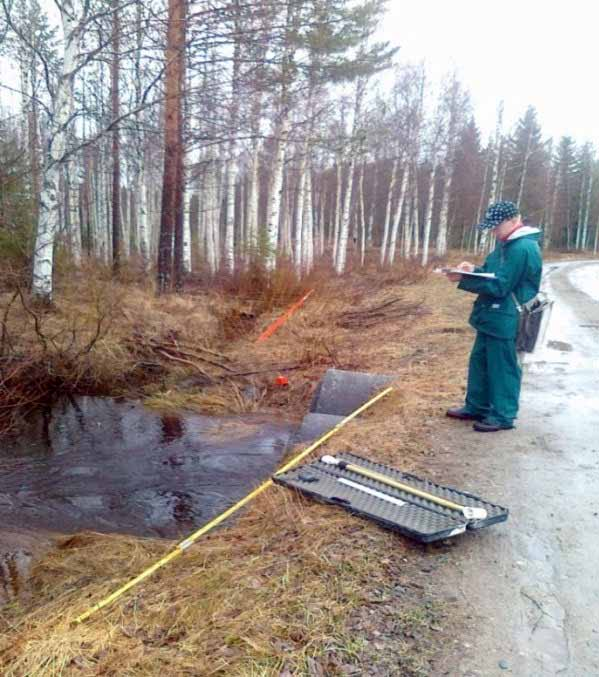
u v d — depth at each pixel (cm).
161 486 523
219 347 1018
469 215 4906
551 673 237
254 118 1355
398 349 930
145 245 2069
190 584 297
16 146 1348
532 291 506
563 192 6575
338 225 2706
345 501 370
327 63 1538
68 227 1881
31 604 311
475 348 541
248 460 582
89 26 1001
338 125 2445
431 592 289
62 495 504
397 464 451
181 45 930
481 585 296
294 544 334
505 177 4772
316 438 549
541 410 588
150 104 982
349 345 990
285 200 2923
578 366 788
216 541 354
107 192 2512
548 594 289
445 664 240
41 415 724
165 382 846
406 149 2953
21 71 2000
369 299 1561
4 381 722
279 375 864
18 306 995
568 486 409
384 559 317
